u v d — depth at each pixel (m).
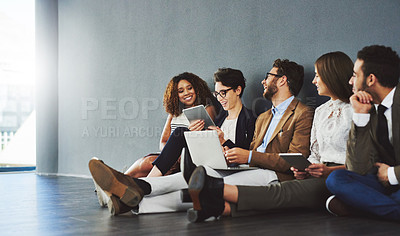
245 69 3.82
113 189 2.22
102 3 5.90
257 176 2.46
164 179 2.46
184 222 2.13
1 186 4.59
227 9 4.02
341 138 2.40
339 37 3.07
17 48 8.20
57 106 6.88
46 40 6.91
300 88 3.06
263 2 3.67
